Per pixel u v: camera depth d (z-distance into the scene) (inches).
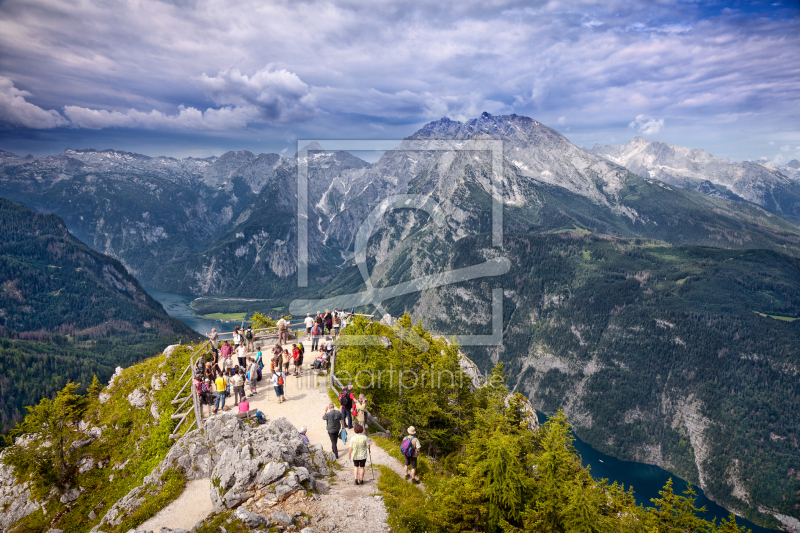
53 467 1660.9
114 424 1813.5
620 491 1685.5
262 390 1672.0
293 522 825.5
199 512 1128.8
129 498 1250.6
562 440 1390.3
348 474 1118.4
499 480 1059.3
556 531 1066.1
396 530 852.0
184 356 2038.6
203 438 1317.7
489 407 1939.0
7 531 1556.3
